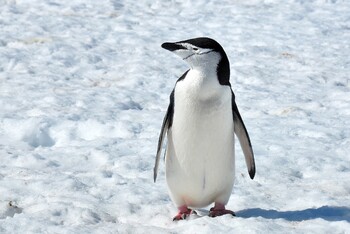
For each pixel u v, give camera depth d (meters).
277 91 24.39
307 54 30.56
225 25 36.50
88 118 19.94
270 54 30.50
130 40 32.56
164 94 23.89
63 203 12.73
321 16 39.22
